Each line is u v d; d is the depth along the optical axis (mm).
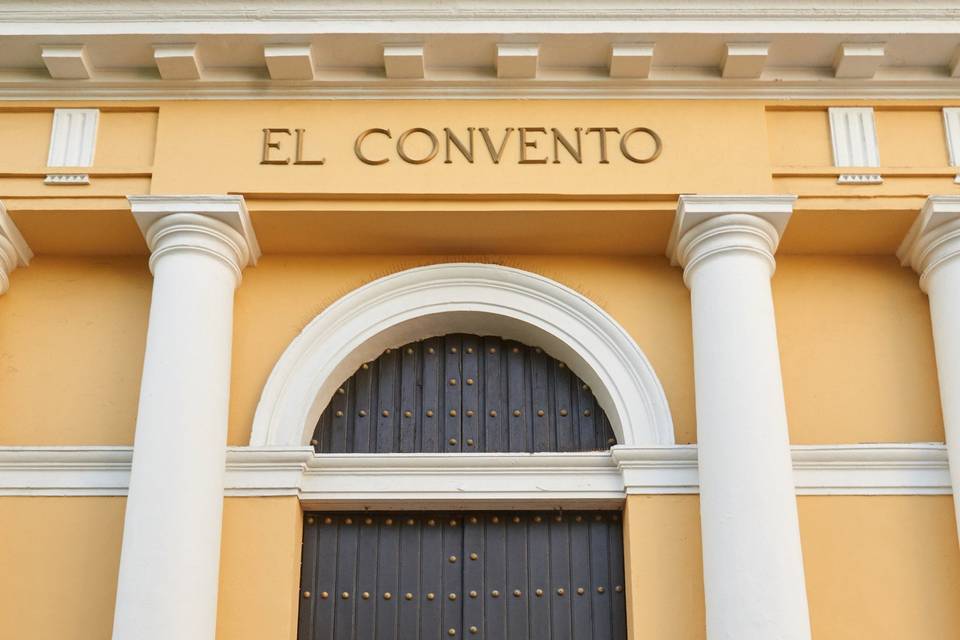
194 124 9320
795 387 9219
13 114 9469
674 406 9102
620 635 8789
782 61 9375
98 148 9352
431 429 9367
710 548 8344
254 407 9109
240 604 8523
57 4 9188
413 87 9375
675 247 9266
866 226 9289
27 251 9492
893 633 8555
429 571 8953
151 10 9195
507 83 9359
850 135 9367
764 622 8031
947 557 8734
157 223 9047
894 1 9180
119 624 8070
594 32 9125
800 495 8859
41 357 9320
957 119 9422
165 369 8664
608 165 9203
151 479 8375
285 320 9367
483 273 9445
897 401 9195
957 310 8984
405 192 9109
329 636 8781
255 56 9312
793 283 9508
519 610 8859
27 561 8703
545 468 8922
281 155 9227
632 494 8781
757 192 9102
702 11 9141
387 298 9398
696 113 9367
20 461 8891
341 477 8922
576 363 9383
